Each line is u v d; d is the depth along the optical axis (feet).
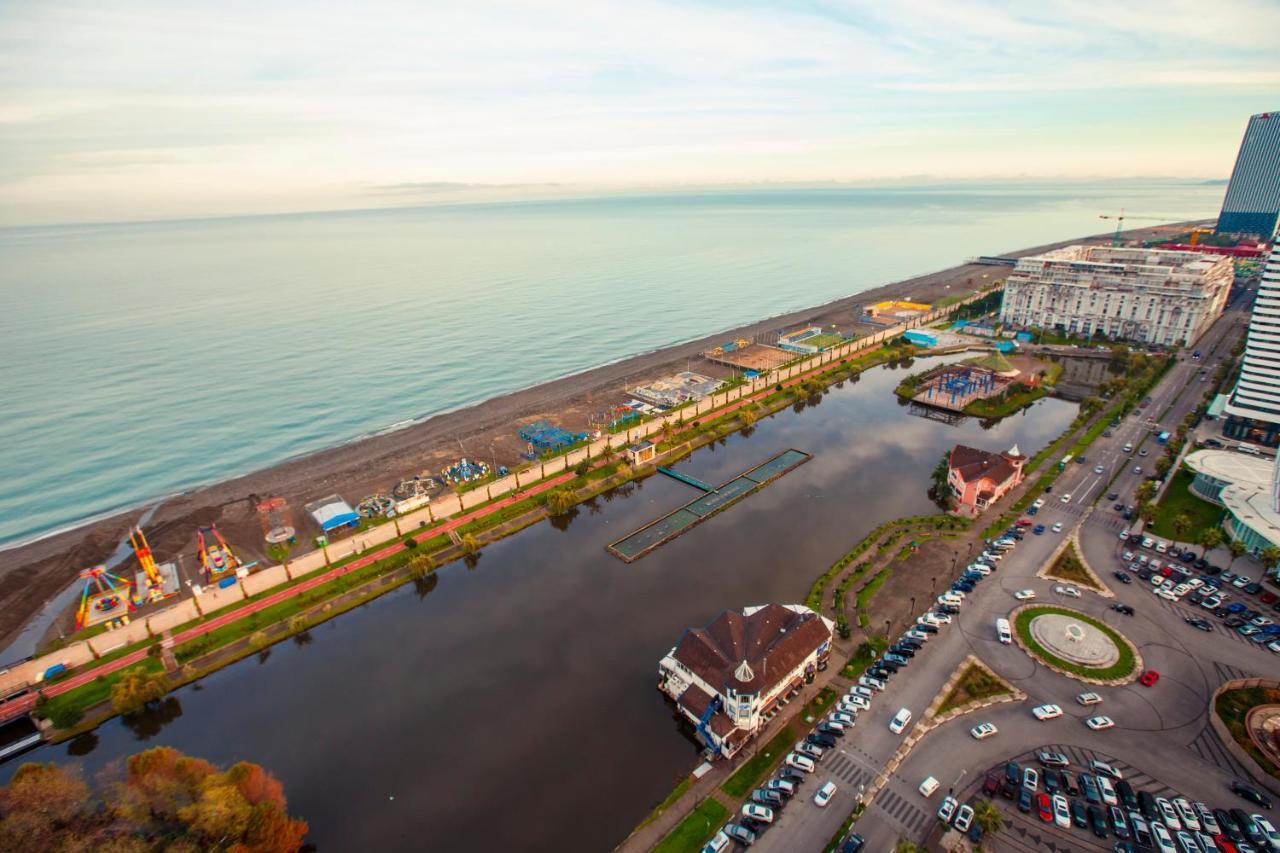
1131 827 291.58
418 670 425.69
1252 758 320.91
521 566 536.83
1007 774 318.45
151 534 603.67
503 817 321.11
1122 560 486.79
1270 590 440.45
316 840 314.55
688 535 568.41
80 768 328.90
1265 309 633.20
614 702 390.83
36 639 472.85
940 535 534.37
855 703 367.25
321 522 593.83
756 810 305.53
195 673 428.56
